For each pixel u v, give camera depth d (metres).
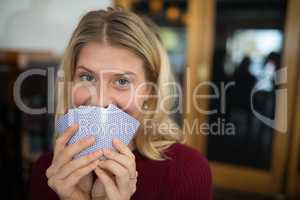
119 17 0.66
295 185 2.53
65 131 0.62
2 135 1.78
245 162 2.68
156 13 2.83
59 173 0.59
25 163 1.87
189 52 2.68
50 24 2.44
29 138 1.86
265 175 2.61
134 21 0.67
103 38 0.65
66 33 2.42
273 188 2.59
